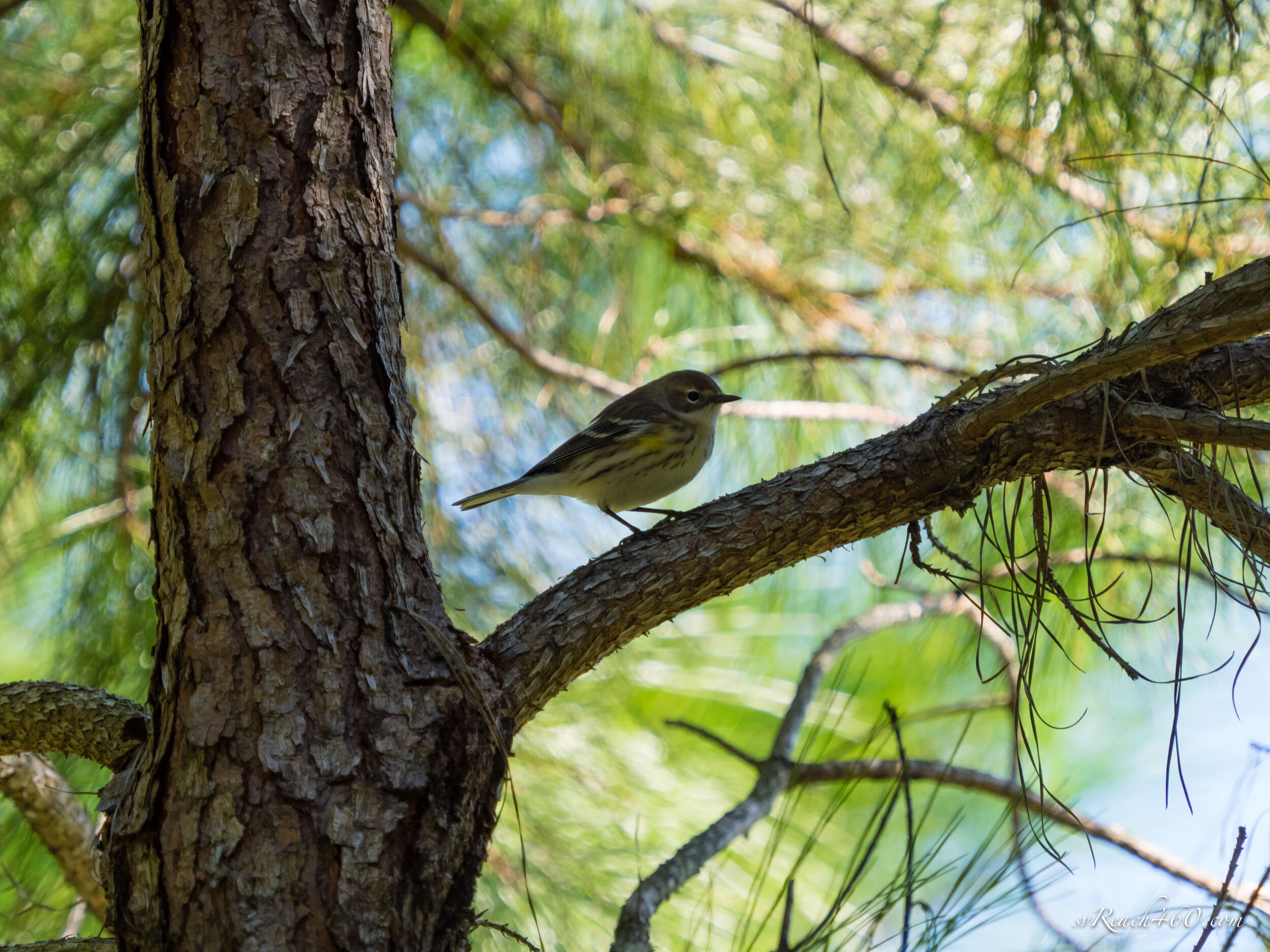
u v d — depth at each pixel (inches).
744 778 331.9
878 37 310.3
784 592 355.9
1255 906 147.2
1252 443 150.2
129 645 260.4
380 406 156.6
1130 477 170.6
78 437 266.2
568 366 321.4
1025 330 305.7
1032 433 169.6
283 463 147.4
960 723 356.5
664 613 178.5
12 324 262.7
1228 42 228.5
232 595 142.5
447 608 275.7
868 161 324.8
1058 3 243.6
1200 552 155.5
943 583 306.2
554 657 166.7
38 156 273.1
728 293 341.1
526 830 251.1
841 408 311.4
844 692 361.7
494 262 321.1
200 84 155.6
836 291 334.3
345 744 137.3
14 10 285.9
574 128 325.4
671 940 237.0
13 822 245.9
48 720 166.6
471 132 320.8
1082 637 292.5
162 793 136.6
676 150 325.1
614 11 320.8
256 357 150.6
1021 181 295.4
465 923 138.1
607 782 281.0
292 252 153.9
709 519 182.4
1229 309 153.8
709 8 326.3
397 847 134.0
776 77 326.3
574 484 299.6
